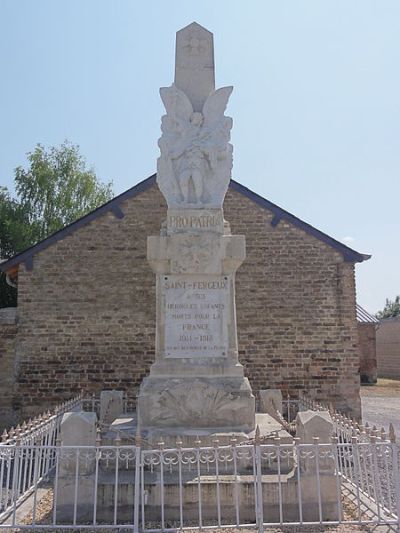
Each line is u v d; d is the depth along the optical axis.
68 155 33.91
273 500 7.05
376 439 7.02
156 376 8.98
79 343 14.75
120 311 14.92
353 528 6.58
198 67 10.26
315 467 7.12
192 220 9.41
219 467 7.71
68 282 14.97
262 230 15.39
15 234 30.78
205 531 6.44
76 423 7.20
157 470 7.66
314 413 7.44
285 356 14.89
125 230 15.24
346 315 15.05
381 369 41.41
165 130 9.89
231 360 9.10
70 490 7.00
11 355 14.65
